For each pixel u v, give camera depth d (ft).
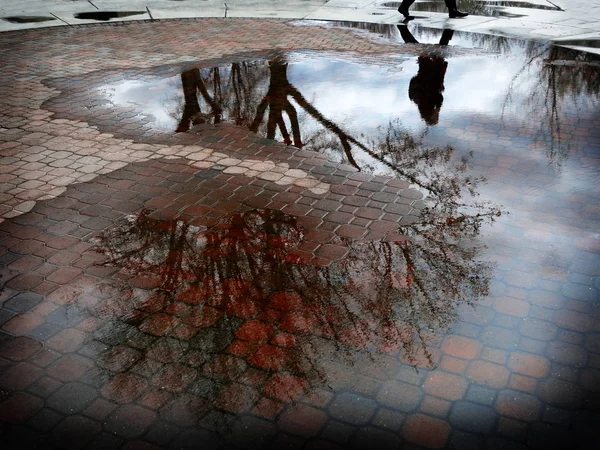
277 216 17.10
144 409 10.66
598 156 20.93
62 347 12.16
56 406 10.75
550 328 12.42
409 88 29.43
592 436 10.00
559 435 10.03
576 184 18.79
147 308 13.28
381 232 16.14
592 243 15.37
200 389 11.05
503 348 11.89
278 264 14.79
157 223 16.83
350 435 10.07
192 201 18.08
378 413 10.48
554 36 39.06
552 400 10.69
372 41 39.04
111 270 14.70
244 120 25.34
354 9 49.37
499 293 13.53
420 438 10.00
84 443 10.02
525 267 14.44
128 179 19.60
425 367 11.46
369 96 28.32
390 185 18.94
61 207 17.78
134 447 9.93
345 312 13.03
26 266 14.87
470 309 13.03
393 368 11.44
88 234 16.33
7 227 16.67
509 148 21.81
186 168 20.43
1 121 25.25
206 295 13.69
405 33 40.96
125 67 33.65
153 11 50.11
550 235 15.80
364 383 11.11
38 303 13.48
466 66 33.04
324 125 24.64
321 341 12.18
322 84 30.30
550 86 29.25
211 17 47.50
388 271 14.42
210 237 16.07
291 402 10.73
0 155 21.66
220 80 31.17
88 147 22.38
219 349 12.02
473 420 10.31
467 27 42.27
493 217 16.80
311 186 18.94
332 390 10.97
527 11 46.62
